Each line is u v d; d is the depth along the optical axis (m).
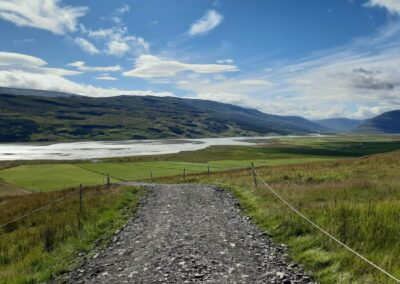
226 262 11.85
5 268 13.61
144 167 89.00
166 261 12.31
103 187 38.56
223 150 190.62
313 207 17.92
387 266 9.92
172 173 75.44
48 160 138.25
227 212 20.84
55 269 12.32
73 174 73.75
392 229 12.41
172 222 18.95
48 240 16.16
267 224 16.80
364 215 14.44
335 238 12.41
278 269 10.95
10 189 57.31
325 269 10.42
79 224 18.97
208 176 50.72
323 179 34.53
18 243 17.22
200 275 10.74
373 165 44.88
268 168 57.81
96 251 14.52
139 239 15.84
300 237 13.91
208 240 14.82
